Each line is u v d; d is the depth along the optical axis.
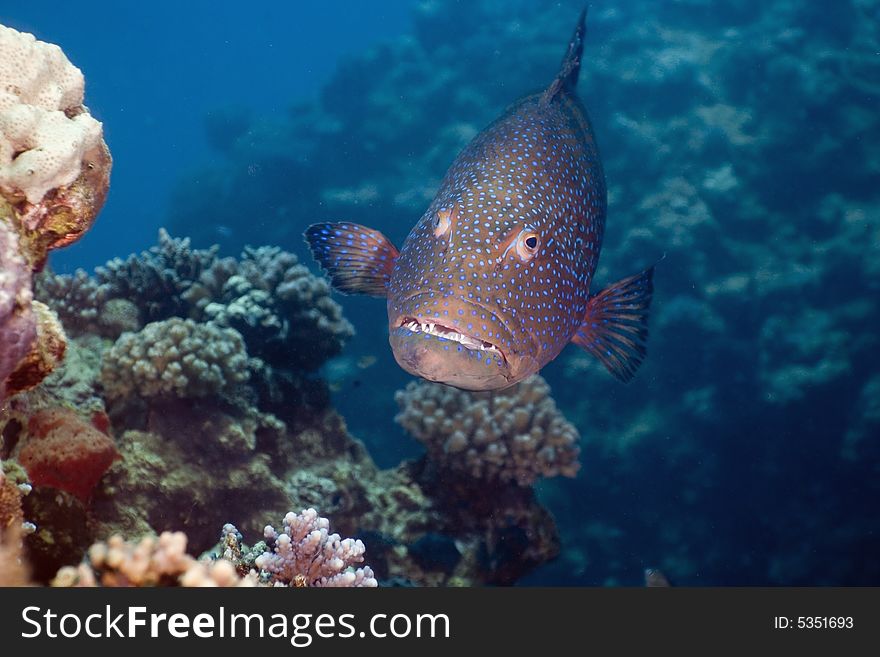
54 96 2.68
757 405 14.27
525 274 3.29
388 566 5.71
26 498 2.89
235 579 2.47
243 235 20.42
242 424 5.18
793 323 14.54
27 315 2.07
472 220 3.28
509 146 3.73
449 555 5.82
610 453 14.26
